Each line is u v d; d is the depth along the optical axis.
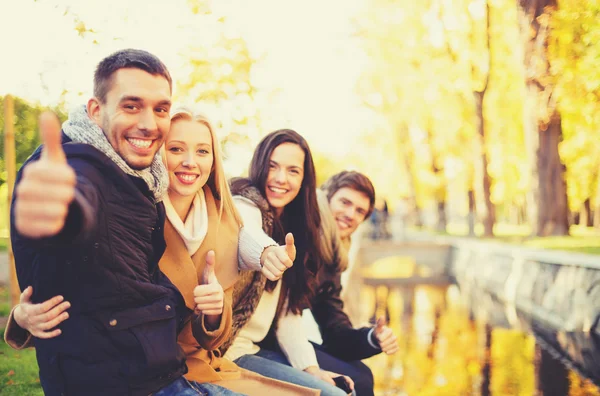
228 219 2.66
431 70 24.69
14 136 5.73
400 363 7.69
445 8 23.44
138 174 2.09
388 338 3.72
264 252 2.63
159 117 2.11
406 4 25.17
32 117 5.86
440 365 7.56
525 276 13.80
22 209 1.42
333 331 3.90
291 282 3.45
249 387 2.63
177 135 2.47
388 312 12.79
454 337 9.65
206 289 2.23
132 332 1.99
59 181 1.43
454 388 6.46
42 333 1.92
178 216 2.46
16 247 1.93
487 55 22.53
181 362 2.14
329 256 3.87
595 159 20.86
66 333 1.95
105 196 1.92
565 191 18.62
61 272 1.89
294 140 3.43
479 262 18.84
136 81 2.04
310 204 3.51
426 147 33.28
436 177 33.50
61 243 1.61
